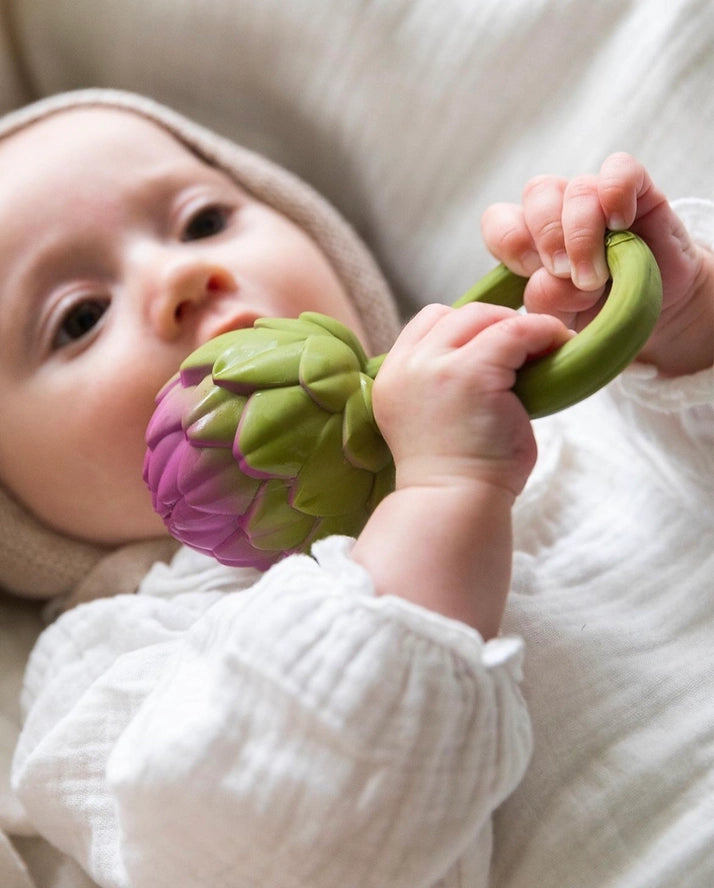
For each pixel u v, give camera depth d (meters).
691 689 0.65
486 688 0.51
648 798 0.61
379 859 0.50
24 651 0.97
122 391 0.83
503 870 0.62
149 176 0.95
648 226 0.64
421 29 1.04
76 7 1.20
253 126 1.20
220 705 0.53
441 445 0.54
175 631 0.78
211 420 0.58
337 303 0.95
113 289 0.89
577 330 0.68
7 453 0.92
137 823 0.54
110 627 0.81
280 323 0.62
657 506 0.79
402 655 0.51
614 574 0.75
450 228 1.07
